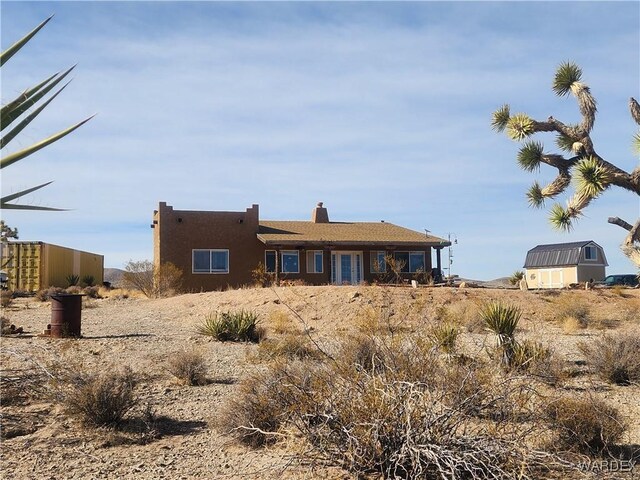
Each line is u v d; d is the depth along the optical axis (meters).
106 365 11.91
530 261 56.94
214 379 11.12
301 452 5.88
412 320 8.28
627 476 5.84
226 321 16.45
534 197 16.25
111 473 6.41
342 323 18.34
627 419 7.78
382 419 5.63
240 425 7.31
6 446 7.35
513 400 6.18
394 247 35.81
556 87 16.25
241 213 35.16
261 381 7.71
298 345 11.01
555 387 7.67
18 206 2.80
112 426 8.06
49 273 36.50
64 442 7.53
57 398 8.56
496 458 5.42
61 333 15.55
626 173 14.59
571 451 6.12
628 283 47.44
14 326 16.55
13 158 2.77
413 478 5.45
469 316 15.75
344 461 5.79
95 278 48.41
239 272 34.78
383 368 6.25
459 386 6.01
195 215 34.47
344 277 35.44
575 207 14.69
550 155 15.92
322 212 39.94
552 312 21.14
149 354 13.36
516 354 8.77
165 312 23.08
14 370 10.33
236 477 6.09
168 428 8.20
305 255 35.19
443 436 5.63
